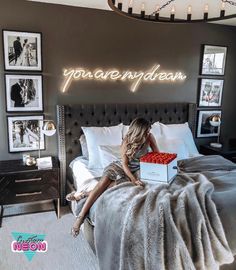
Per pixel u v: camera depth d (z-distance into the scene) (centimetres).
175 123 441
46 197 337
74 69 375
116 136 371
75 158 381
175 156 262
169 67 430
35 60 352
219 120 443
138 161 273
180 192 220
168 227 184
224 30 454
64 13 358
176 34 424
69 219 338
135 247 188
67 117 373
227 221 204
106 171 269
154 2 329
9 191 320
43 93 364
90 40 377
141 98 421
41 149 375
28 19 343
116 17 385
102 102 398
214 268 187
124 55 399
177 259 176
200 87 455
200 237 185
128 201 219
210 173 304
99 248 223
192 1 323
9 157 362
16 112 355
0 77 342
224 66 466
